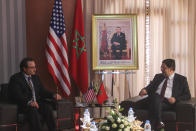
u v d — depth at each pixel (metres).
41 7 5.30
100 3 5.55
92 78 5.59
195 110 4.04
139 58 5.62
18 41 5.46
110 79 5.61
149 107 4.22
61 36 5.14
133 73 5.55
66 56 5.13
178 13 5.68
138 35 5.61
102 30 5.34
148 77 5.68
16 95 4.13
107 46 5.34
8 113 3.93
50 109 4.19
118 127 3.14
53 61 5.07
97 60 5.34
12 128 3.97
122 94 5.62
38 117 4.04
